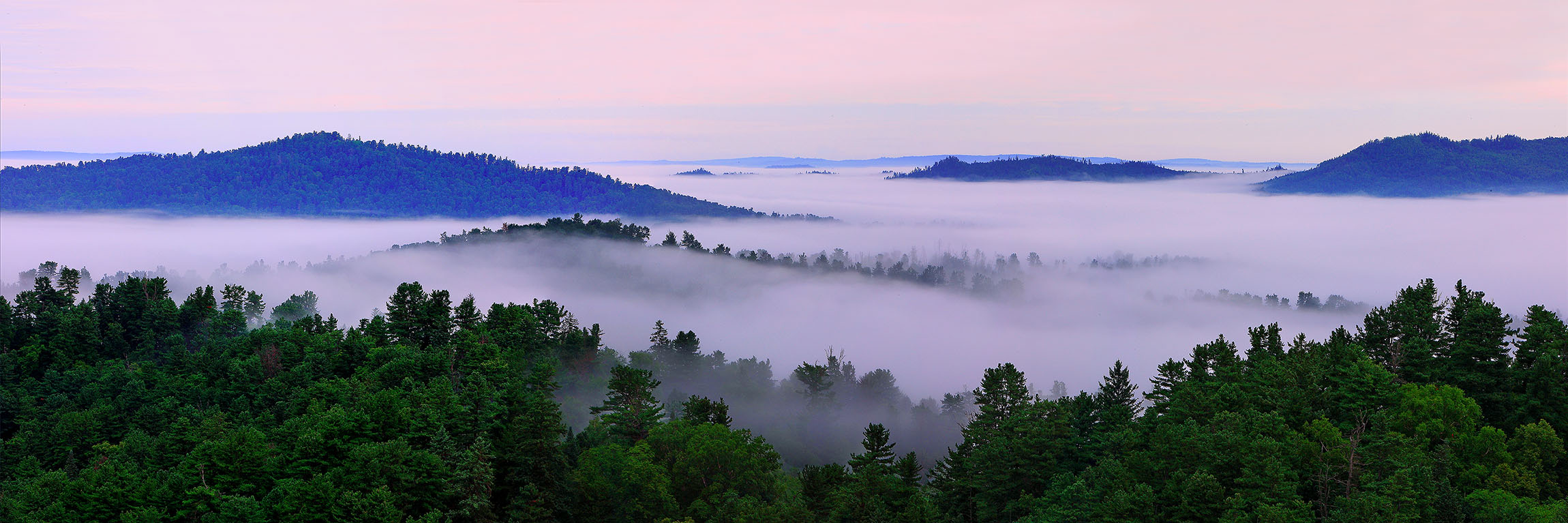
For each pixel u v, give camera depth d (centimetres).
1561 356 8394
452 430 8600
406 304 14600
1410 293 10606
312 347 13450
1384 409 7588
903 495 7062
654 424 9325
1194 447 6362
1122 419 8312
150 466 8438
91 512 7169
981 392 9281
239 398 11794
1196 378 9156
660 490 7894
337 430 8044
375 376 11444
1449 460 6738
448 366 11931
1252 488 6044
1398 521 5406
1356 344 9600
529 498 8000
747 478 8206
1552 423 8000
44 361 15125
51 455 10025
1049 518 6438
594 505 8275
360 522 7044
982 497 7719
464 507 7612
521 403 9194
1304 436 6781
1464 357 8906
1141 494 6041
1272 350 9862
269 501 7338
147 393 11931
